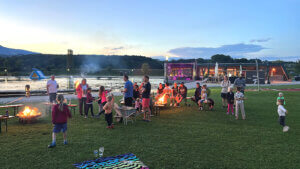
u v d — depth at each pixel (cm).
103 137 647
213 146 573
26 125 796
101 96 943
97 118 930
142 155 507
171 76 4100
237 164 462
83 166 444
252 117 955
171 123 842
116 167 438
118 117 855
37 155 502
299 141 616
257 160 483
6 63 11644
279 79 4012
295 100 1471
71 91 2269
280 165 458
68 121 868
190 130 733
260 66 4034
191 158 492
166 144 586
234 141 616
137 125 807
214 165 456
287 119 904
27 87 1675
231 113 1051
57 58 18238
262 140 624
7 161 465
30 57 18038
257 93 1902
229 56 9725
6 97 1797
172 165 454
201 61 9669
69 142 596
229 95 1020
